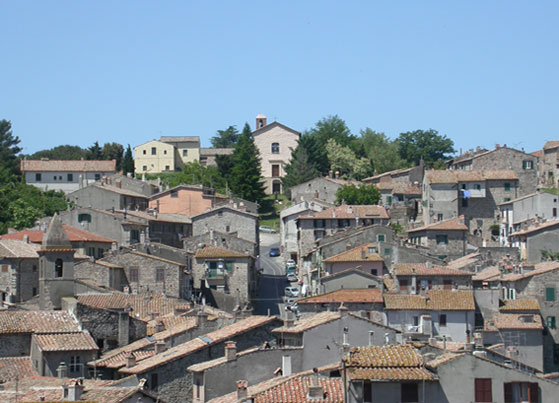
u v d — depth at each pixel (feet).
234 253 527.40
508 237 638.53
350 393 221.66
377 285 433.48
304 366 284.82
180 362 292.61
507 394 223.92
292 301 525.75
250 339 299.79
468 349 263.49
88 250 521.24
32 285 465.06
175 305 406.82
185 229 638.12
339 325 292.61
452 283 439.22
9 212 646.33
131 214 590.96
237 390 252.21
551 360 422.41
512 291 435.53
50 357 319.68
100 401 254.88
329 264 484.33
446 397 222.48
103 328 351.87
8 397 260.83
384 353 232.12
